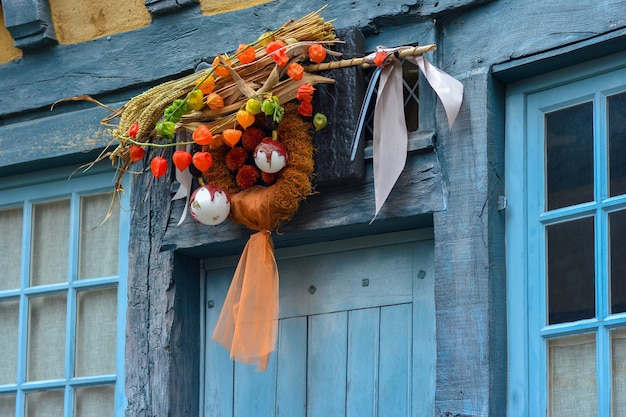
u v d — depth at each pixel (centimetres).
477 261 537
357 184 567
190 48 626
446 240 544
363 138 567
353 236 585
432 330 561
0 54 668
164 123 556
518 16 552
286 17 605
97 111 645
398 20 576
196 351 611
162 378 598
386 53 553
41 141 653
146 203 618
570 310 530
